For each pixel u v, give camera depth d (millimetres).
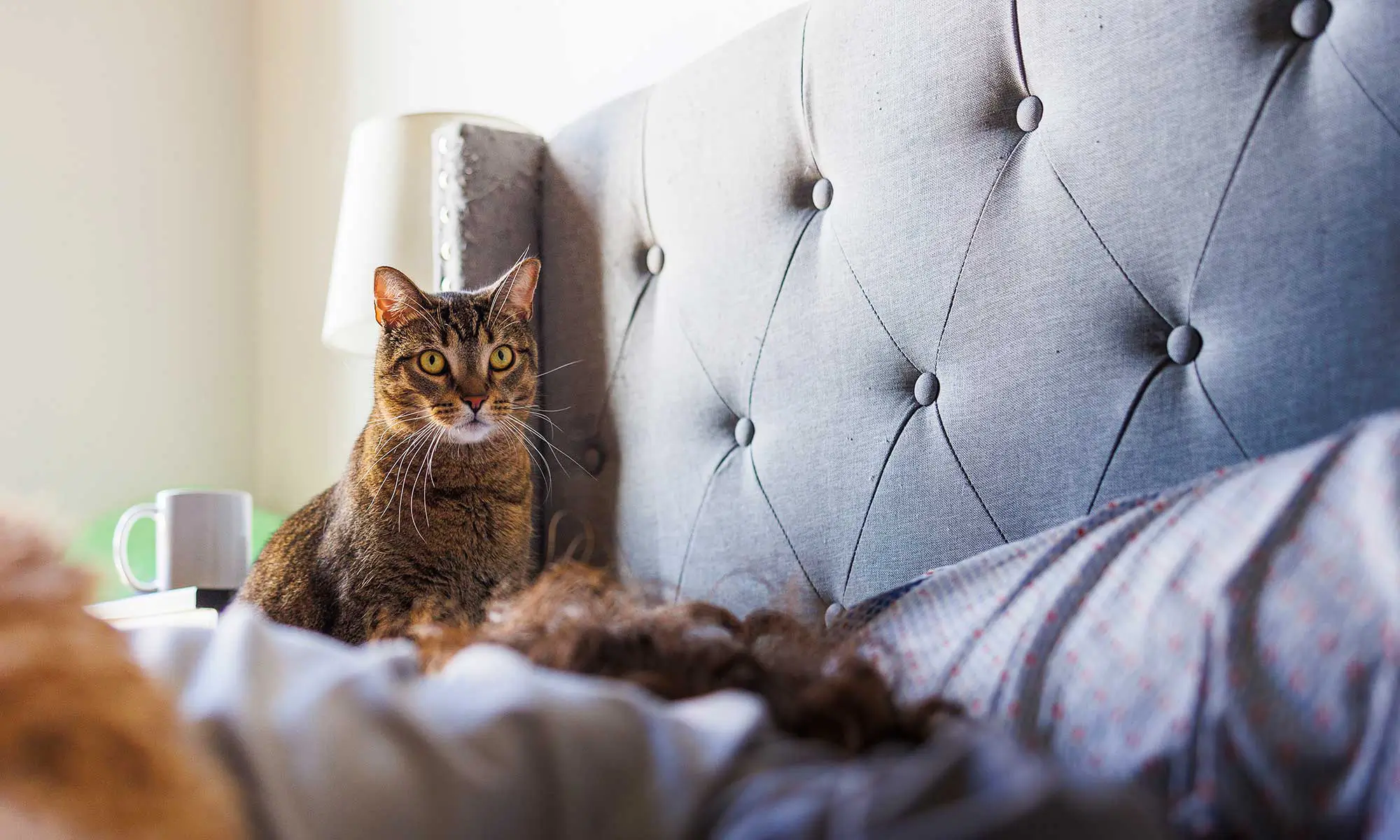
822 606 1122
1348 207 751
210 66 2744
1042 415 932
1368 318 736
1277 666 478
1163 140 860
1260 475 579
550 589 754
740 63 1274
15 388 2414
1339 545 495
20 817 340
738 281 1243
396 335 1379
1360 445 536
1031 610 607
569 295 1495
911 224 1052
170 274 2646
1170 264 854
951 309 1011
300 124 2645
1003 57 990
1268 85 806
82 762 360
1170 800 483
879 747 493
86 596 479
